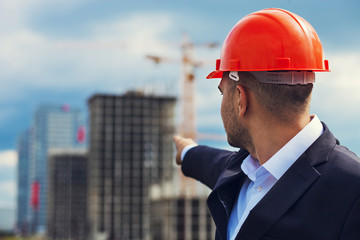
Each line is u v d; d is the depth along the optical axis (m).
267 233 2.61
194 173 3.92
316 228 2.52
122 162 187.62
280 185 2.65
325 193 2.55
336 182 2.55
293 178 2.64
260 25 2.84
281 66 2.74
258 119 2.83
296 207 2.58
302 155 2.68
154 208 178.25
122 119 190.12
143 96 192.00
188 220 163.12
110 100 189.88
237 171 3.17
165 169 189.12
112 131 188.88
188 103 177.00
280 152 2.73
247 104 2.85
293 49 2.76
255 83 2.81
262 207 2.63
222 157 3.66
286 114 2.76
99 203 184.62
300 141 2.72
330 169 2.60
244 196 3.02
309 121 2.85
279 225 2.58
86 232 189.25
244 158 3.23
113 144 188.38
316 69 2.79
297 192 2.60
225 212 3.13
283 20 2.83
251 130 2.88
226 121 3.00
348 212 2.48
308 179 2.60
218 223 3.12
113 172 186.50
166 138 190.88
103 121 188.75
